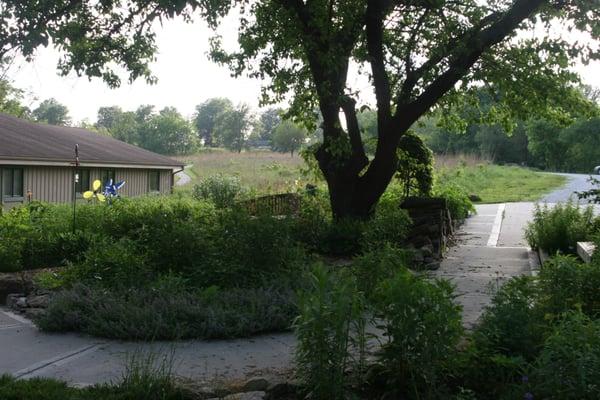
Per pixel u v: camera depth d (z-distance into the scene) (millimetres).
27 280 9375
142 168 30266
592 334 4215
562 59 14008
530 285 6258
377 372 4887
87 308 7328
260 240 8648
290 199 16141
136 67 13875
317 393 4555
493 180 37188
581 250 11070
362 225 12094
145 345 6570
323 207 15016
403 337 4598
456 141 79438
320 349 4516
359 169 13617
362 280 7590
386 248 8633
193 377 5422
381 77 13312
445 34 14195
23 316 8023
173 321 6930
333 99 12961
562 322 4660
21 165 22750
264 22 13977
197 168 47938
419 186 16781
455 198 18625
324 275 4770
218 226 9422
